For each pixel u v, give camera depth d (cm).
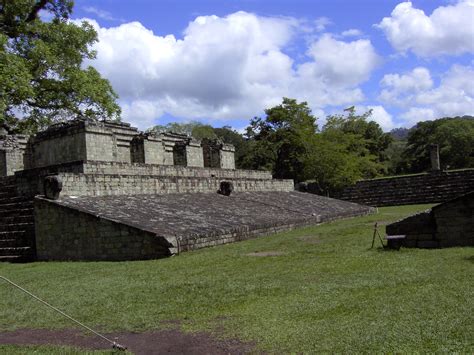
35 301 946
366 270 1019
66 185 1855
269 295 855
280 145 5234
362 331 605
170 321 751
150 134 3164
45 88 3086
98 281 1112
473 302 683
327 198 3912
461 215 1284
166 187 2461
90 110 3266
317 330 632
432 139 7238
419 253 1207
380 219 2720
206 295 895
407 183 4975
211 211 2202
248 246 1650
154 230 1524
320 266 1115
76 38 3123
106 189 2062
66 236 1677
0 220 1988
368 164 5809
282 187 3862
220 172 3259
